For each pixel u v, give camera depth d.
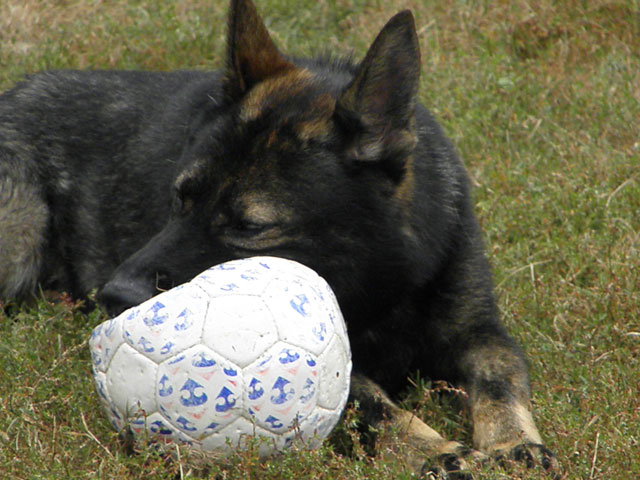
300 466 6.43
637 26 15.27
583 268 10.17
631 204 11.23
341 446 7.43
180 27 15.75
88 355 8.47
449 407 7.91
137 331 6.24
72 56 14.88
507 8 15.80
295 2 16.72
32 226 10.24
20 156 10.34
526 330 9.21
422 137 8.39
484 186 11.78
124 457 6.81
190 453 6.30
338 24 16.38
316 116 7.48
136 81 10.59
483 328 8.46
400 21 7.16
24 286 10.38
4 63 14.73
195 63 15.10
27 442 6.96
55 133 10.48
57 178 10.39
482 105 13.62
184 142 8.75
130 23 15.88
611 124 12.92
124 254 9.77
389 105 7.43
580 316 9.33
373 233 7.56
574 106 13.36
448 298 8.30
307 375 6.26
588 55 14.76
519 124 13.14
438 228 8.08
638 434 7.09
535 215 11.14
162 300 6.30
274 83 7.85
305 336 6.29
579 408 7.83
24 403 7.38
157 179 9.20
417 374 8.40
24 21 15.46
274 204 7.21
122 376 6.31
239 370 6.09
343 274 7.57
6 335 8.77
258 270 6.53
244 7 7.99
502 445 7.10
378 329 8.21
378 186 7.56
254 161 7.30
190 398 6.11
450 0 16.19
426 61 14.65
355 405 6.99
